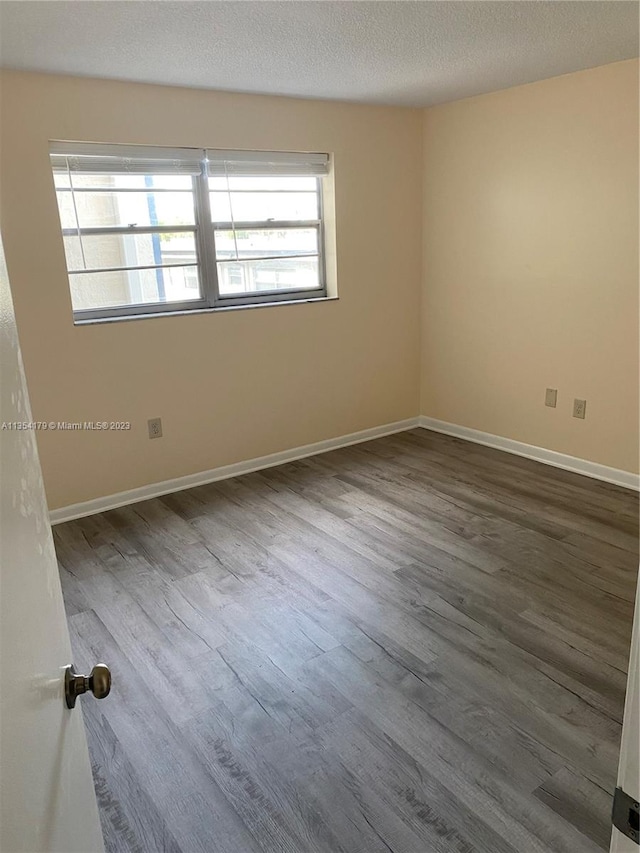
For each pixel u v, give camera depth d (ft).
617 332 11.30
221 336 11.97
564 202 11.57
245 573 9.03
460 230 13.58
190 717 6.39
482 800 5.39
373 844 5.04
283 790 5.54
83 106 9.78
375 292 13.99
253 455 12.95
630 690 2.14
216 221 11.82
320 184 13.05
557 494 11.43
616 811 2.28
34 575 2.42
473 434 14.44
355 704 6.51
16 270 9.68
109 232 10.75
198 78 9.99
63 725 2.68
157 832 5.18
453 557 9.31
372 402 14.62
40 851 2.10
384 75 10.33
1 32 7.49
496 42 8.75
